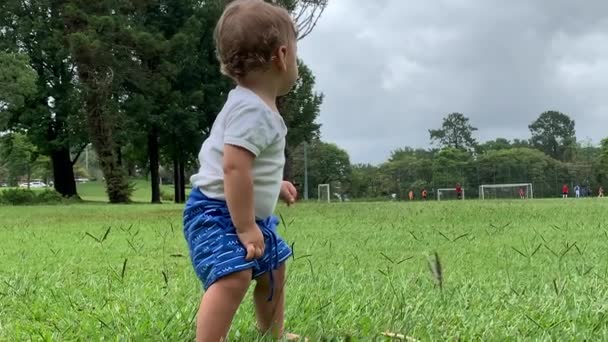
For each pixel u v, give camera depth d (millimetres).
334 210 13258
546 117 79438
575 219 9109
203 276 2154
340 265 4543
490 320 2713
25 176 75750
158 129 30891
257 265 2221
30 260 5137
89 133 26594
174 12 30109
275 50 2211
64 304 3178
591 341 2381
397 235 7027
